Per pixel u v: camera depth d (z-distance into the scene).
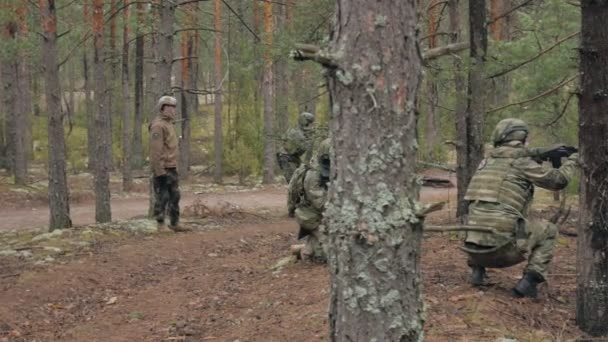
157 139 11.07
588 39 5.13
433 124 16.97
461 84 9.11
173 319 6.27
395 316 3.02
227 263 8.84
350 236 3.02
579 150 5.32
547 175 5.46
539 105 9.73
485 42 8.53
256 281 7.46
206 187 23.58
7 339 5.85
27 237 11.55
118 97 31.64
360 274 3.01
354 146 3.01
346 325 3.07
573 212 12.19
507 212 5.52
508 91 11.57
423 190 21.11
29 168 30.34
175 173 11.28
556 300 5.95
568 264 7.57
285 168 13.02
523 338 4.78
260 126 25.12
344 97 3.02
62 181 11.82
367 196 3.00
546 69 9.06
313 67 12.88
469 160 8.80
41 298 7.08
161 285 7.75
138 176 27.59
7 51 12.95
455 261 7.30
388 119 2.98
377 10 2.96
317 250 7.80
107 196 13.17
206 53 34.69
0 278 7.68
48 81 11.70
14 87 22.62
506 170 5.62
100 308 6.88
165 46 12.70
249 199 20.08
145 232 11.16
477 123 8.70
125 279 8.09
